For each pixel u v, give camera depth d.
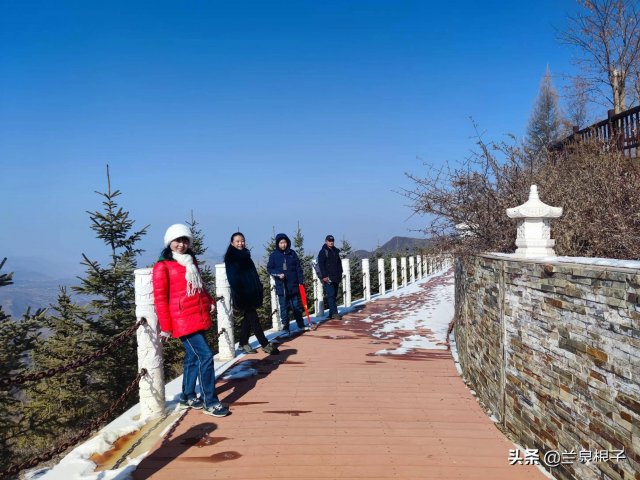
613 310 2.75
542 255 4.39
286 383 6.06
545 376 3.62
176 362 13.72
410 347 8.22
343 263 13.82
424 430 4.51
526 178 7.09
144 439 4.27
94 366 11.67
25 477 5.69
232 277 7.16
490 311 5.02
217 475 3.60
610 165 6.02
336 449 4.07
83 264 12.23
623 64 12.88
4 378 2.98
